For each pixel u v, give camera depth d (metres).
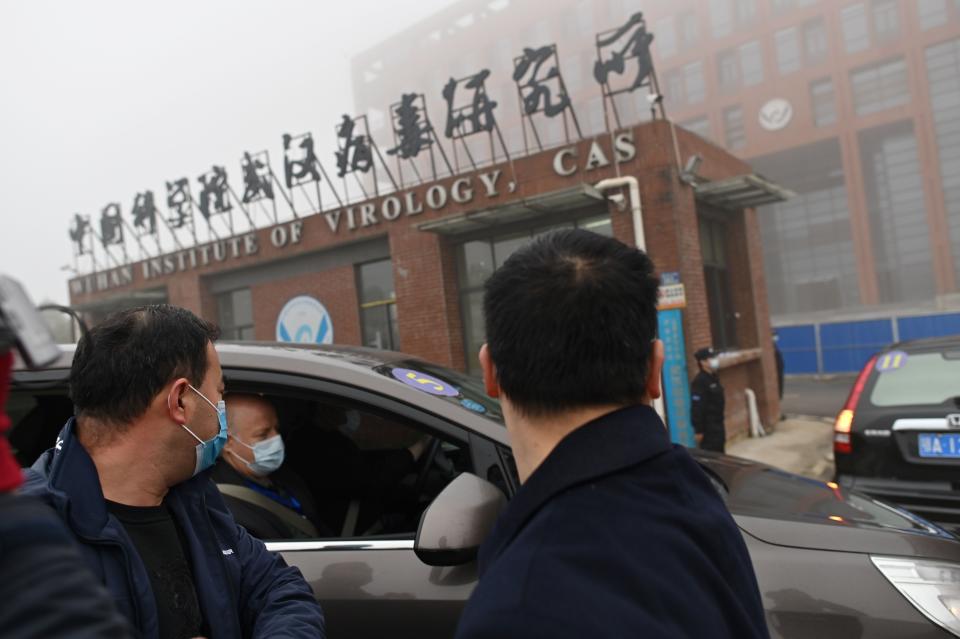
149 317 1.16
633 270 0.83
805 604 1.56
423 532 1.49
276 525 1.90
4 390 0.49
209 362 1.21
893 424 3.58
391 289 10.59
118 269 13.92
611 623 0.61
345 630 1.65
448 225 8.91
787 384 17.41
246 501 1.89
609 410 0.80
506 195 8.88
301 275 11.40
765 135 39.12
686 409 7.55
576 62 41.69
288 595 1.29
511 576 0.67
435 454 2.43
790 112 38.53
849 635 1.52
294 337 11.53
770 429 9.60
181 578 1.14
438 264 9.61
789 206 44.34
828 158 41.22
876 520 1.98
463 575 1.60
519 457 0.84
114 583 1.00
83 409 1.11
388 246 10.43
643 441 0.77
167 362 1.12
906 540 1.76
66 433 1.07
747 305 9.88
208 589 1.15
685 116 41.22
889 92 36.47
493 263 9.42
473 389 2.20
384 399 1.83
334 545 1.75
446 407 1.82
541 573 0.65
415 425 1.81
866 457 3.67
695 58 40.91
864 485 3.65
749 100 39.59
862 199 37.28
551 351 0.77
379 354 2.29
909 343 4.19
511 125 43.12
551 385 0.78
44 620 0.47
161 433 1.13
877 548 1.69
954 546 1.86
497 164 8.98
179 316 1.19
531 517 0.75
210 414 1.20
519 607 0.63
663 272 7.71
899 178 38.94
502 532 0.77
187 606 1.13
